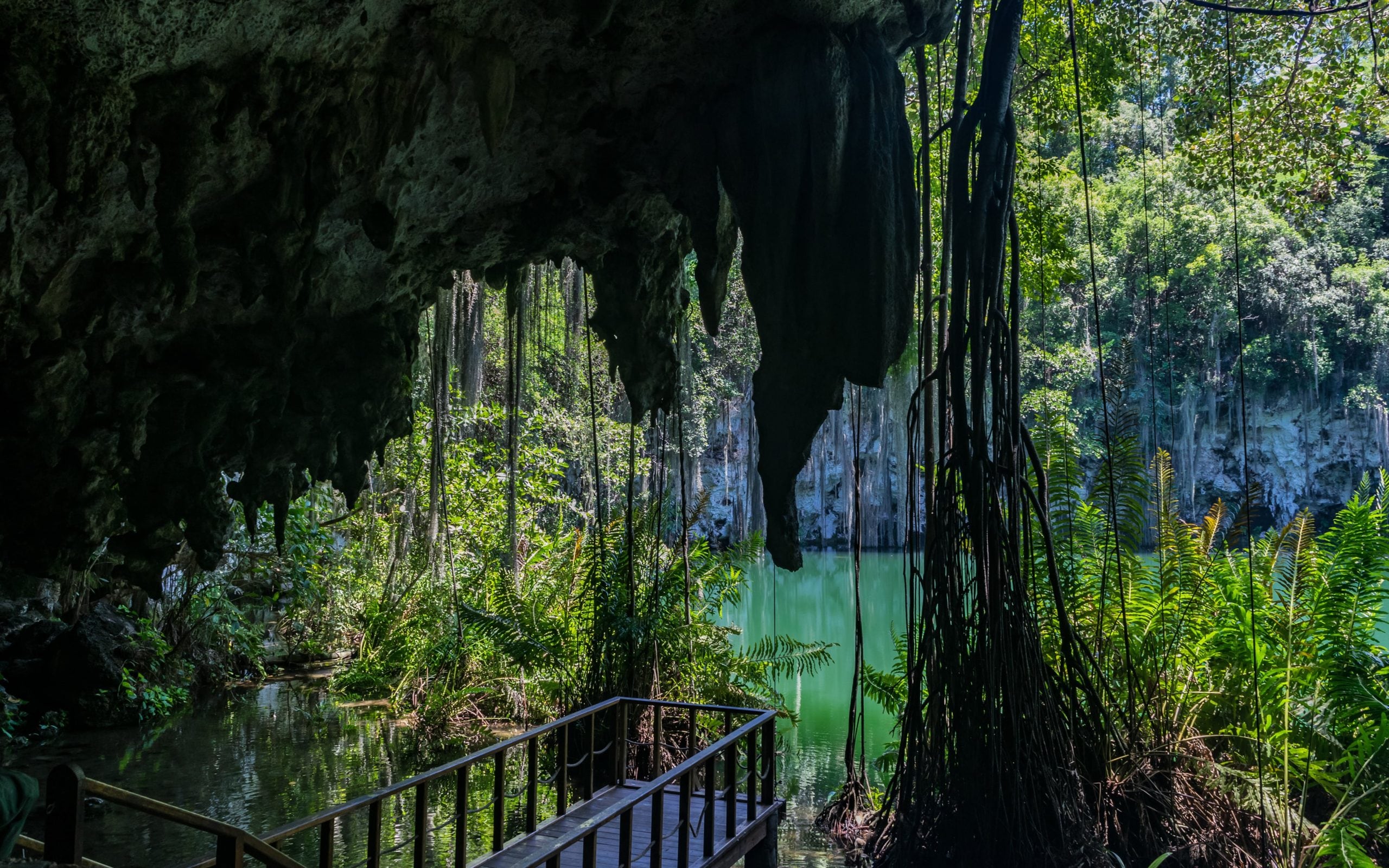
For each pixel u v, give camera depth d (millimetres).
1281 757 7082
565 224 6848
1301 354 38312
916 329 9953
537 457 15219
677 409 8789
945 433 6375
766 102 5434
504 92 5109
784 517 5672
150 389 5641
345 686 12602
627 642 9117
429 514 13023
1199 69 10430
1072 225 12281
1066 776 5977
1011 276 6500
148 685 10945
